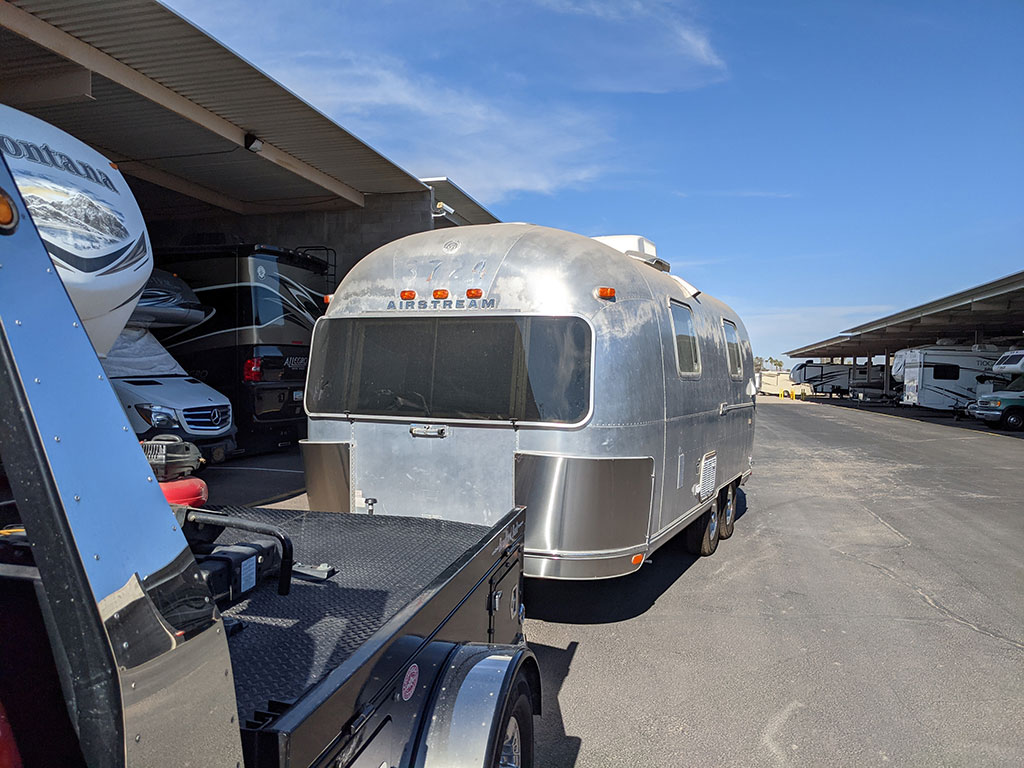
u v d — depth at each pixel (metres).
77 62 8.12
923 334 44.44
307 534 3.06
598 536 4.37
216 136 10.93
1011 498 10.40
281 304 11.50
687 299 5.81
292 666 1.80
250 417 10.86
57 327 1.20
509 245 4.52
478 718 2.03
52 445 1.13
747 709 3.91
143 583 1.21
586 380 4.29
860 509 9.54
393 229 15.00
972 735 3.65
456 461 4.53
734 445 7.50
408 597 2.30
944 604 5.70
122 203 3.16
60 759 1.20
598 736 3.61
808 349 73.31
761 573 6.49
